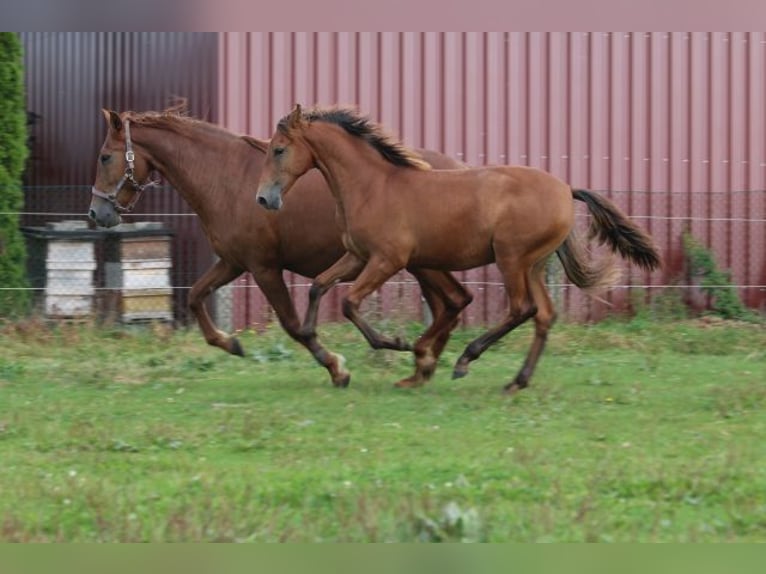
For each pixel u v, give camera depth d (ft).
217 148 47.29
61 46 72.59
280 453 35.58
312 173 46.52
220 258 48.34
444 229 43.62
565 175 67.97
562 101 67.87
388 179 43.98
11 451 36.09
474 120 67.21
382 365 53.06
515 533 27.37
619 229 45.24
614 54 68.18
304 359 55.21
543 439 37.11
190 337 60.44
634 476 31.76
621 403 43.60
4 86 63.26
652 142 68.59
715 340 60.18
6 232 63.36
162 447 36.55
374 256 43.98
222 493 30.73
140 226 65.16
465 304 46.83
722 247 69.05
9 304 62.85
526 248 43.62
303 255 46.83
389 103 66.54
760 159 69.51
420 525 26.94
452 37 67.00
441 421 40.22
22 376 50.88
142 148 47.73
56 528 28.02
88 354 56.59
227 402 44.47
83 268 64.28
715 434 37.81
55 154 73.00
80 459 34.81
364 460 34.42
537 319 45.24
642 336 61.72
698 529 27.81
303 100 65.98
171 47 67.26
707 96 68.95
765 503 29.71
